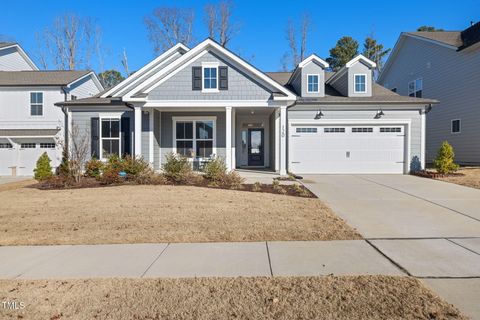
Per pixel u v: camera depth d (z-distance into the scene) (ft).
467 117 60.75
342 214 25.81
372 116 53.57
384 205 29.17
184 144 56.18
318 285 13.25
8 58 90.02
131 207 27.37
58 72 82.43
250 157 65.51
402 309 11.31
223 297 12.34
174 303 11.91
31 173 69.77
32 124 72.18
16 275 14.53
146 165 41.91
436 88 69.67
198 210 26.37
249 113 62.64
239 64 47.80
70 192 34.60
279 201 30.17
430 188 38.40
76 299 12.26
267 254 16.99
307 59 56.59
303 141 53.88
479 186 39.32
